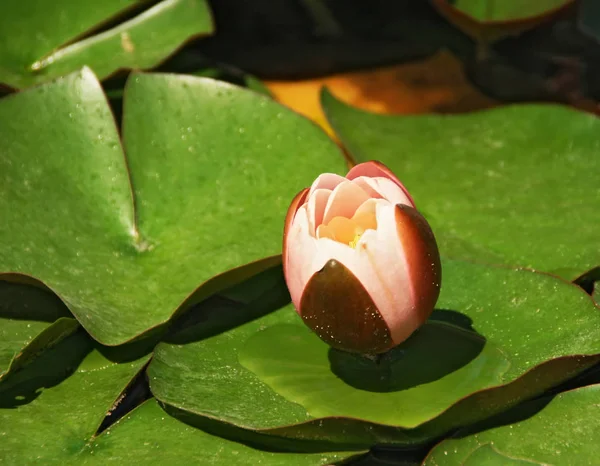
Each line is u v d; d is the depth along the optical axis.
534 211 0.80
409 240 0.70
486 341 0.73
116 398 0.72
